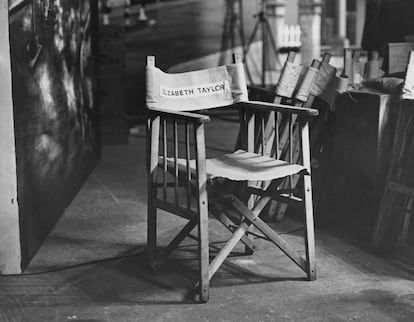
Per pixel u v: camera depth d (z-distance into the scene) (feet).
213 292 8.82
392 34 15.56
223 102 9.85
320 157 12.23
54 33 11.93
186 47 32.27
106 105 21.38
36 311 8.20
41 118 10.84
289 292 8.80
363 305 8.34
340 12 40.45
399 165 10.48
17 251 9.48
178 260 10.20
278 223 12.28
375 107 11.43
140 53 31.35
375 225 10.66
